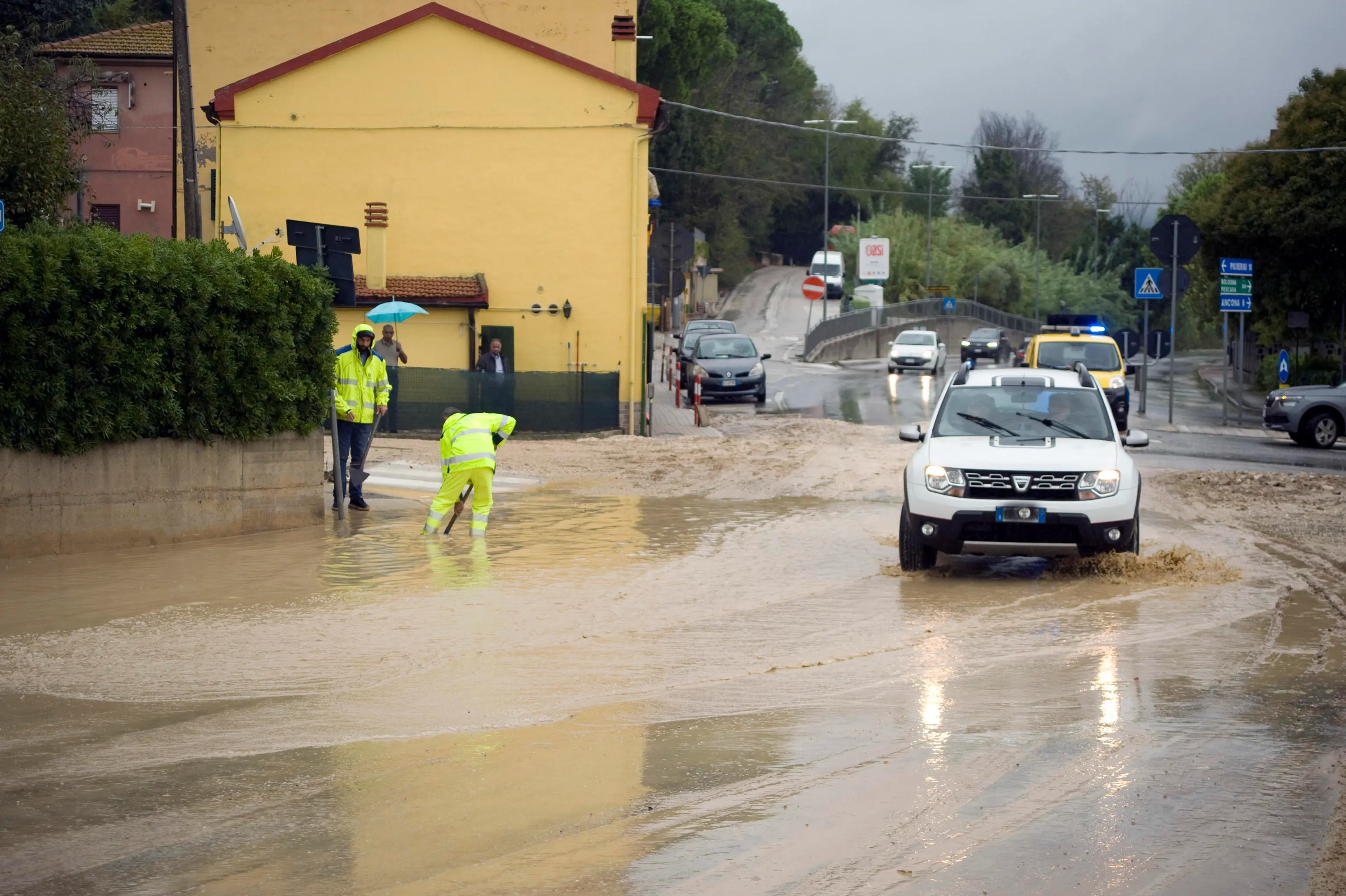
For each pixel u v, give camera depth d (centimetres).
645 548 3027
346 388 3575
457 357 6288
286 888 1112
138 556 2881
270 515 3266
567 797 1341
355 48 6272
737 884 1120
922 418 7256
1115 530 2614
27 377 2786
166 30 9056
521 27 8025
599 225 6269
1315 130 9500
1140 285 7294
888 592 2509
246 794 1347
